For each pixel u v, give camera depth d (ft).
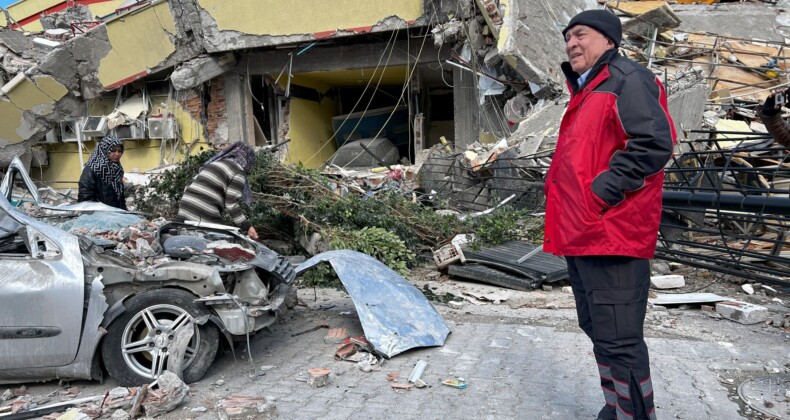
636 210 8.50
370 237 23.66
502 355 14.55
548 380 12.88
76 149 53.52
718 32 52.08
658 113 8.25
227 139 50.06
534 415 11.17
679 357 14.24
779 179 26.45
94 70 48.70
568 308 19.11
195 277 12.82
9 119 48.21
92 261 12.75
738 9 54.49
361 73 51.42
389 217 25.88
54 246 12.71
